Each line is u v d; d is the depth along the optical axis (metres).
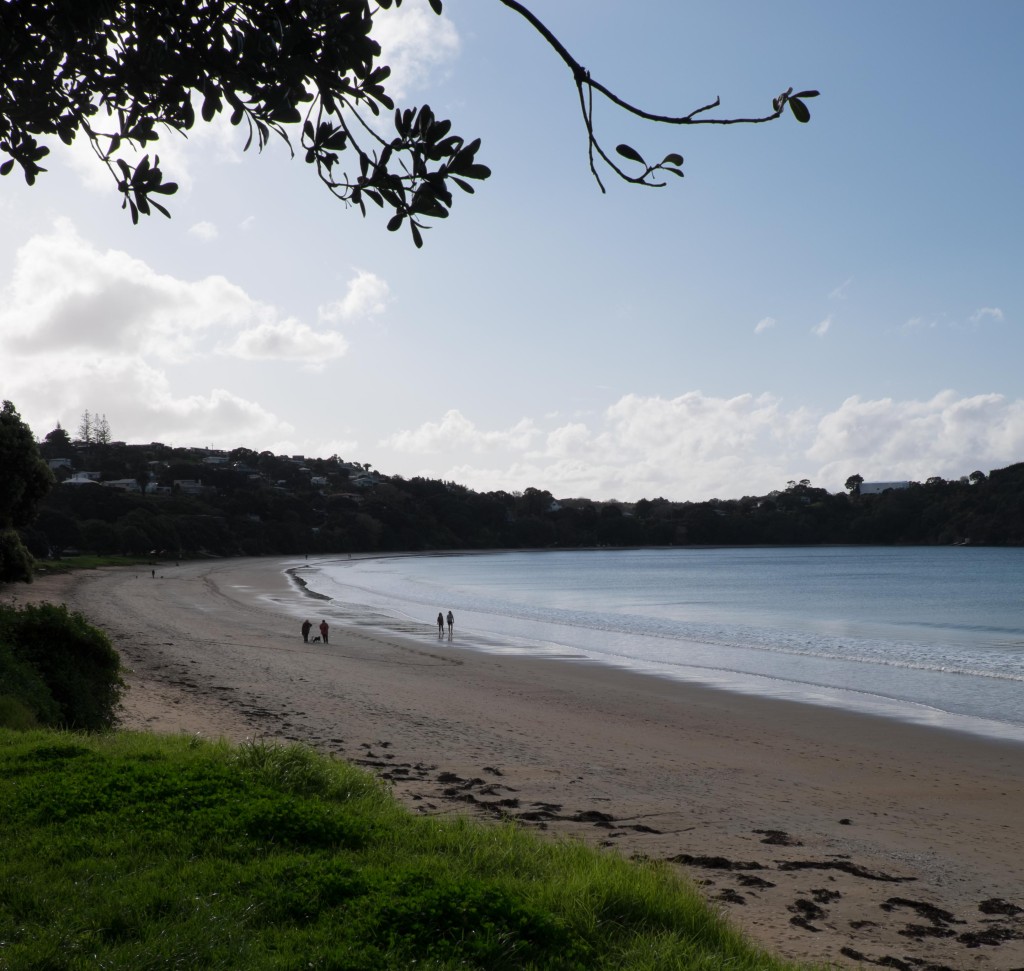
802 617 58.78
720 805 13.09
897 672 32.56
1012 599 72.75
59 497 143.75
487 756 15.96
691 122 3.16
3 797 7.42
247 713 19.33
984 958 7.47
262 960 4.72
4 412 56.34
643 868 7.08
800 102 3.13
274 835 6.74
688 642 43.59
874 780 16.12
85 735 11.73
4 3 3.60
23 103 4.10
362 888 5.68
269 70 3.67
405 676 28.81
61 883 5.64
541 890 6.01
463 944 4.96
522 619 57.41
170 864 6.08
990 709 24.64
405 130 3.60
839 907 8.47
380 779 12.61
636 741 18.81
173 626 42.91
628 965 5.17
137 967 4.56
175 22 3.68
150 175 4.20
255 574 113.38
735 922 7.65
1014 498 197.88
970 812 13.98
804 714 23.62
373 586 95.94
